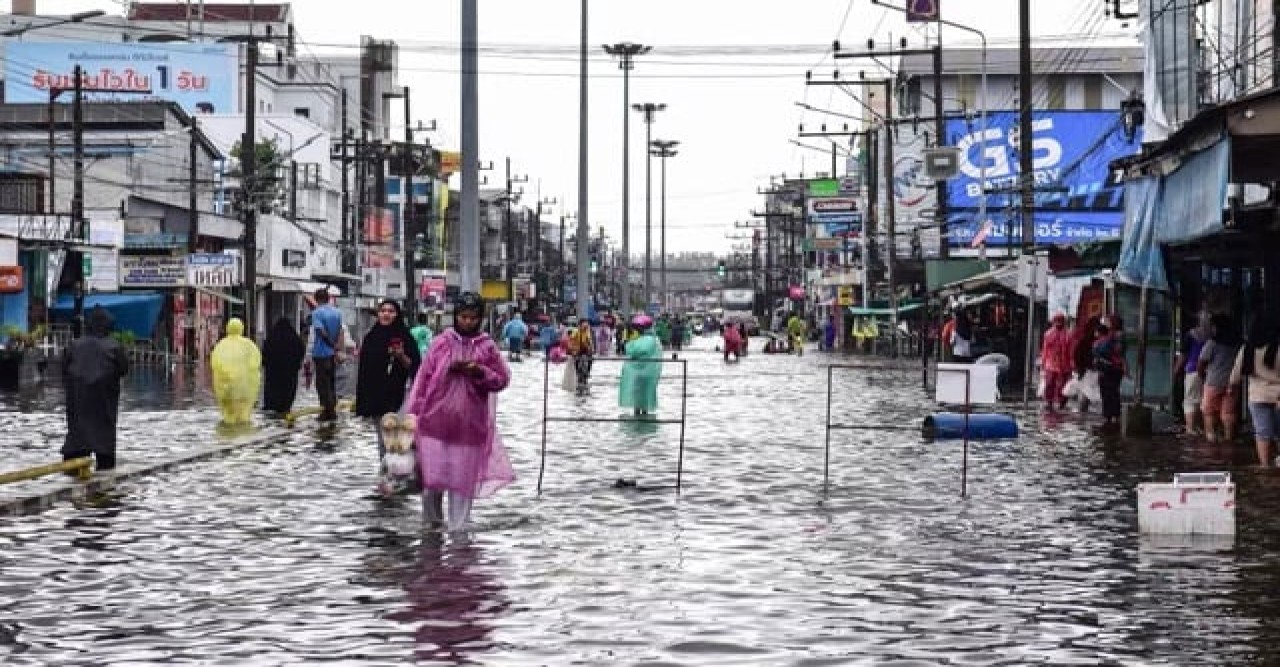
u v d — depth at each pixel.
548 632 10.68
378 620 11.13
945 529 16.06
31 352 50.22
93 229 64.06
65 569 13.47
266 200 85.81
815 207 107.12
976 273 63.16
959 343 48.16
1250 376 23.19
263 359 33.00
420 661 9.78
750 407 39.16
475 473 16.02
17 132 80.06
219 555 14.26
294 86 119.12
